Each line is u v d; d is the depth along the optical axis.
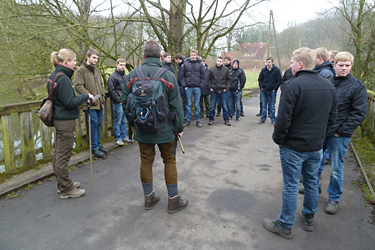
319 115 2.29
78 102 3.02
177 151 4.87
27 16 6.93
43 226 2.63
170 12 8.44
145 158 2.84
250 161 4.42
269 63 6.90
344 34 11.37
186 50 8.25
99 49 7.11
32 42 7.28
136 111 2.50
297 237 2.52
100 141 4.98
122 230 2.59
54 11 6.93
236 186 3.53
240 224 2.70
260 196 3.27
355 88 2.81
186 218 2.79
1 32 6.79
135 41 8.37
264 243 2.42
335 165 2.91
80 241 2.42
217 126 6.89
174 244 2.40
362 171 3.93
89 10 7.68
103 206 3.01
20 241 2.41
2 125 3.53
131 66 8.34
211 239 2.47
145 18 7.73
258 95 14.21
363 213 2.92
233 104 7.62
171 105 2.68
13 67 7.75
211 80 6.88
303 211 2.63
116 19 7.33
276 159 4.52
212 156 4.63
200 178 3.75
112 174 3.87
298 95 2.25
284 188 2.50
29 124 3.85
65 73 2.95
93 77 4.29
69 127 3.04
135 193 3.32
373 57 9.92
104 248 2.34
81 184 3.54
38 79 8.38
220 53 10.20
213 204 3.07
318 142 2.34
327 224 2.72
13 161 3.72
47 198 3.17
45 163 4.06
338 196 2.92
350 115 2.82
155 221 2.74
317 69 3.25
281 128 2.32
